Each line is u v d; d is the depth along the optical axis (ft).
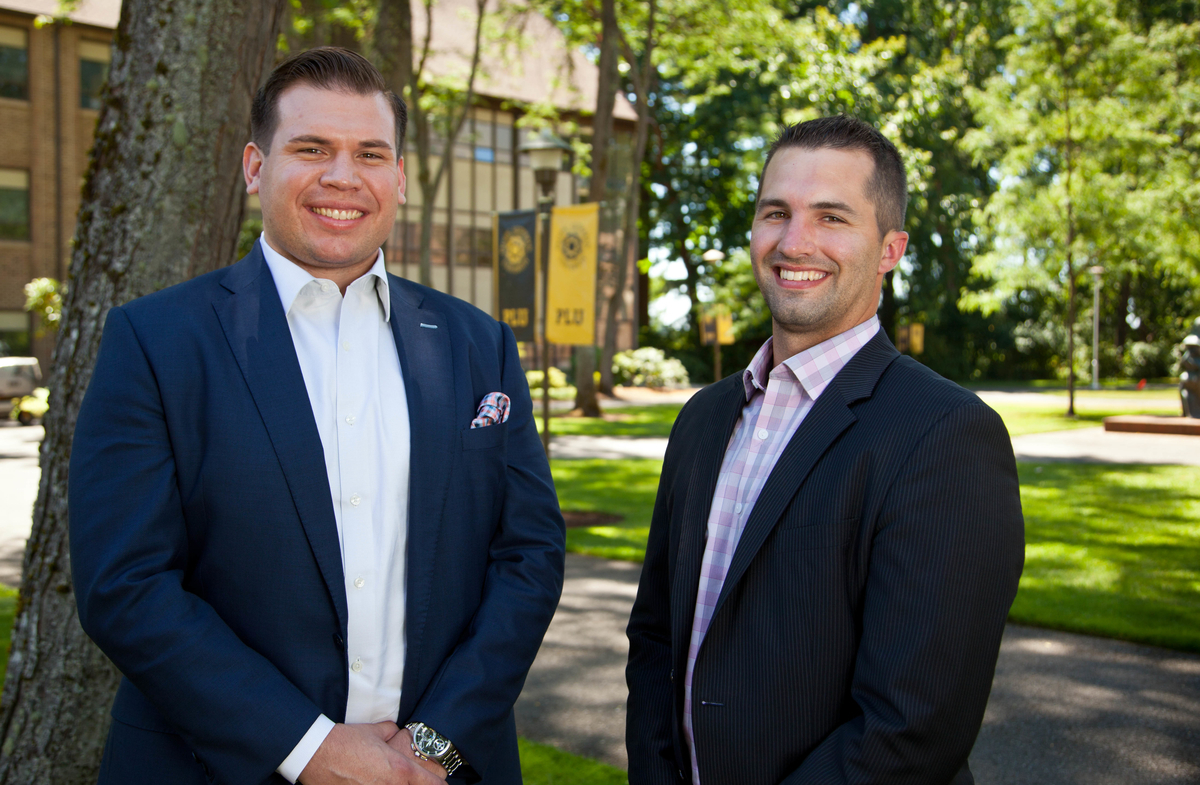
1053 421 56.59
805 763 4.76
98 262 8.55
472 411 6.08
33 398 64.28
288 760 4.84
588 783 10.58
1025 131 56.24
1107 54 52.80
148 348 5.38
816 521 4.96
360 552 5.48
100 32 77.25
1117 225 54.54
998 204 58.75
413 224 89.97
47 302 65.98
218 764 4.84
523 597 5.82
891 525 4.73
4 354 74.13
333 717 5.31
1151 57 53.26
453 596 5.75
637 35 68.39
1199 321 51.13
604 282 85.30
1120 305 123.54
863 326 5.51
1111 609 17.22
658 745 5.81
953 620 4.56
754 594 5.09
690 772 5.58
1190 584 18.95
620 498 31.78
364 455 5.60
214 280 5.83
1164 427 49.01
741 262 105.70
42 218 75.31
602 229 83.87
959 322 127.03
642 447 48.08
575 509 29.53
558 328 37.88
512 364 6.61
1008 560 4.70
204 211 8.75
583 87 95.96
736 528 5.48
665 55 67.62
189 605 5.00
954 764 4.61
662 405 76.84
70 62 75.87
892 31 117.50
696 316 114.73
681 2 63.00
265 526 5.27
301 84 5.65
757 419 5.64
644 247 111.75
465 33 92.07
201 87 8.63
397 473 5.69
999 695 13.38
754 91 95.96
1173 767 11.03
